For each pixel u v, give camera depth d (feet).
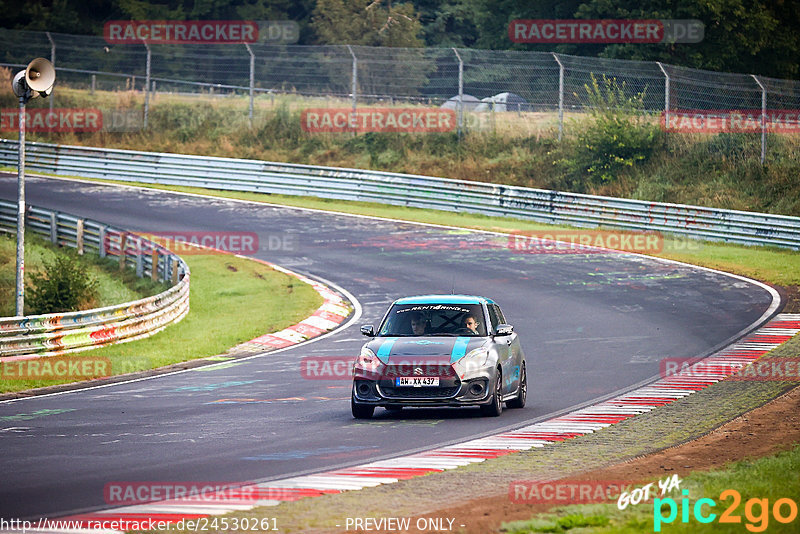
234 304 288.10
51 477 103.04
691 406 148.97
